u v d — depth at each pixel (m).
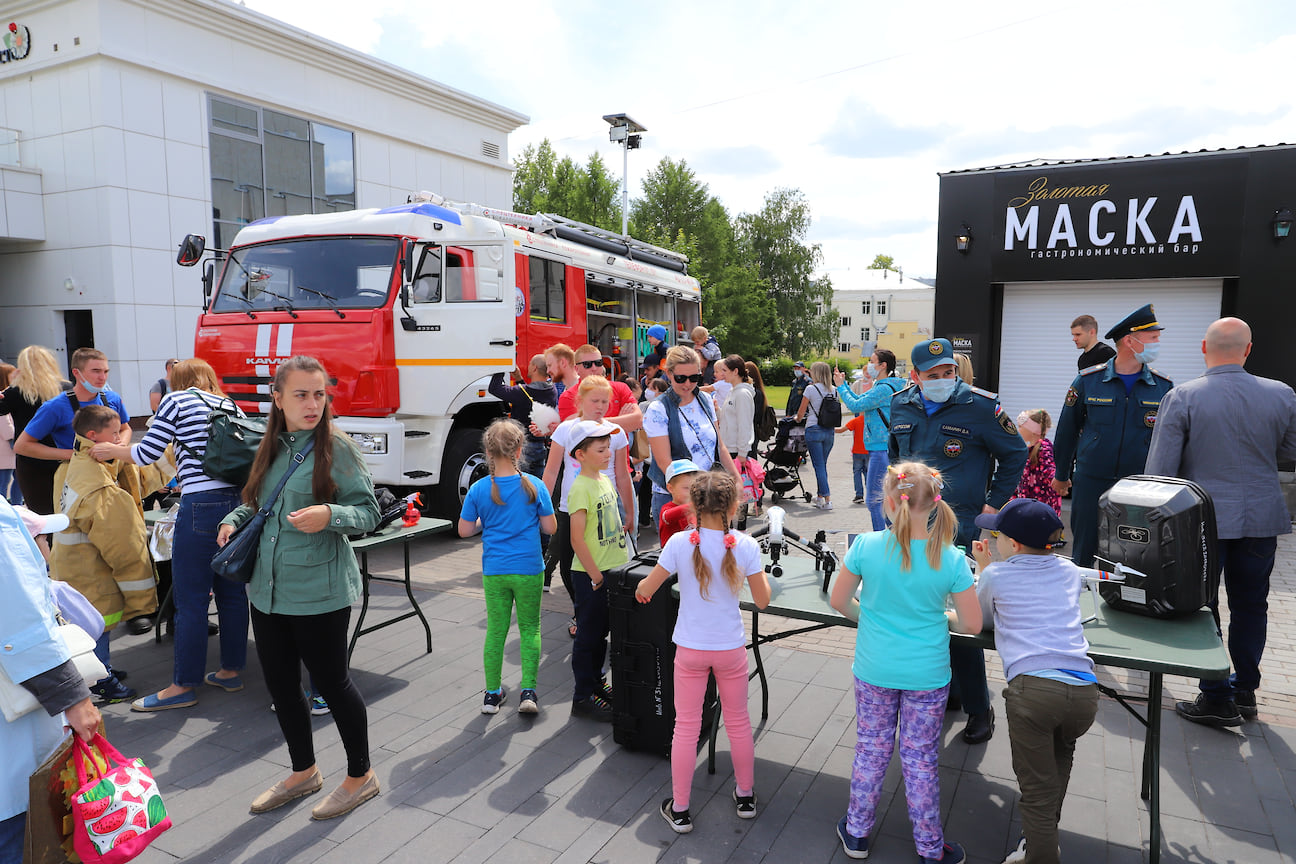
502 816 3.24
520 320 8.48
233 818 3.23
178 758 3.73
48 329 15.45
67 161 14.70
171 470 5.40
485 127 22.64
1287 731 3.93
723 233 52.69
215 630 5.56
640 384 10.76
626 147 24.06
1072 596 2.80
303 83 17.62
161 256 15.24
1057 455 5.03
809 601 3.35
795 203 63.03
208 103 15.82
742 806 3.22
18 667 1.98
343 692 3.23
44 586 2.08
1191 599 3.06
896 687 2.83
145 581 4.51
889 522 2.91
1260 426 3.77
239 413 4.26
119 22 14.39
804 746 3.85
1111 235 10.21
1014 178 10.63
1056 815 2.68
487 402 8.06
